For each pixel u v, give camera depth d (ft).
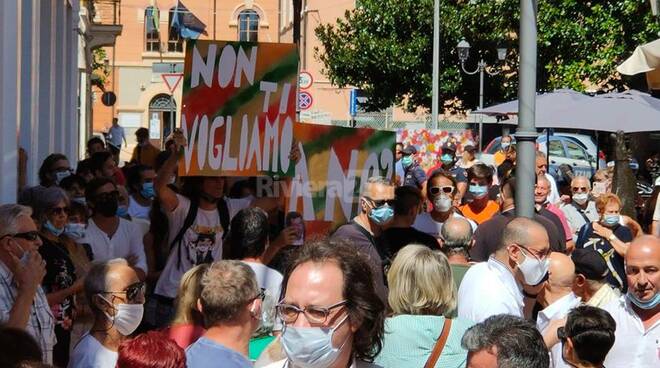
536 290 38.99
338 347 23.62
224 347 29.71
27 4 75.00
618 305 39.70
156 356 25.02
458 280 45.24
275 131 50.31
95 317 34.37
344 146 54.65
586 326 34.12
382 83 198.90
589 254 41.68
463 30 189.67
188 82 49.16
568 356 34.68
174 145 49.24
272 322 36.52
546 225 54.24
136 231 50.88
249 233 40.34
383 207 49.11
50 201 42.75
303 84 148.15
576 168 140.77
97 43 197.88
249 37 338.95
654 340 38.99
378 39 196.13
